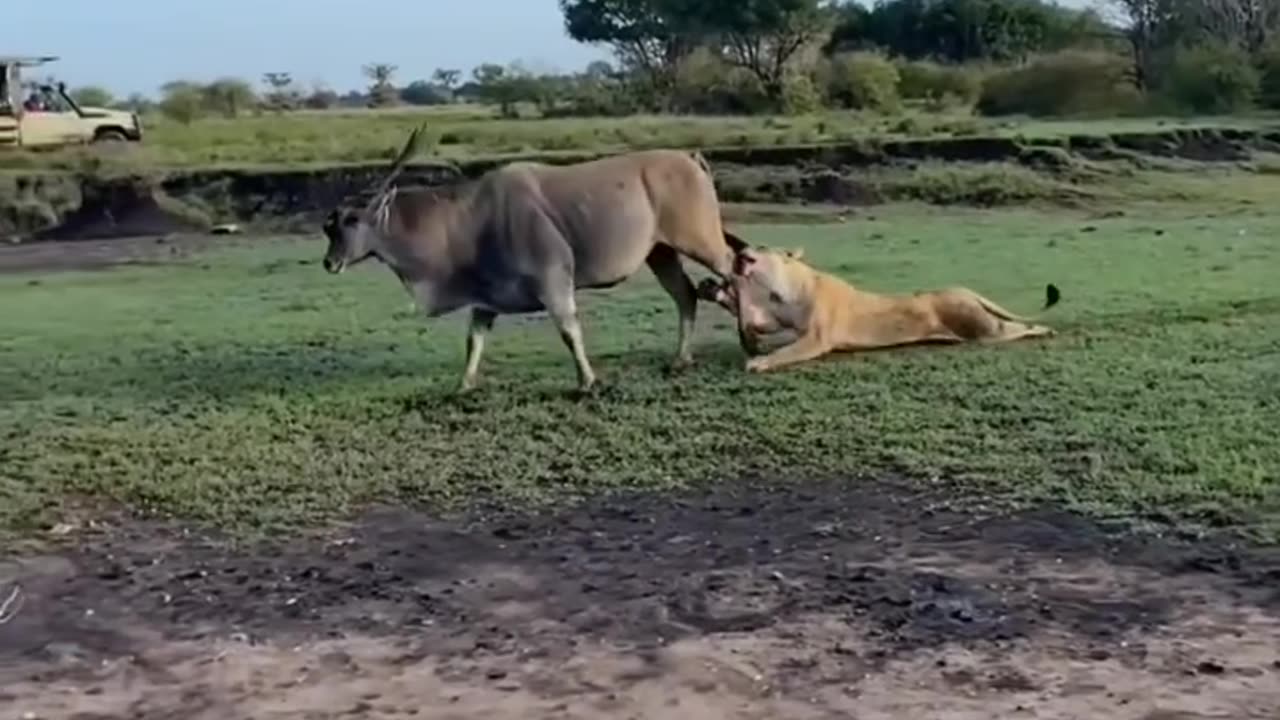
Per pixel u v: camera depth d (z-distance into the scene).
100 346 13.17
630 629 6.47
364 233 10.36
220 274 18.94
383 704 5.80
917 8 60.06
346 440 9.52
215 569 7.43
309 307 15.26
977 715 5.49
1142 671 5.83
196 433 9.76
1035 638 6.19
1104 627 6.29
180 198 26.67
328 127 38.25
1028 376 10.39
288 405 10.43
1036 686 5.72
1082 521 7.58
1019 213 24.61
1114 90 41.78
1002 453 8.70
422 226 10.38
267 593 7.08
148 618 6.84
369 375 11.46
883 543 7.44
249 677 6.12
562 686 5.91
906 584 6.85
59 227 25.98
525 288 10.41
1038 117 39.22
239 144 32.41
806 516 7.91
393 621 6.68
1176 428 8.94
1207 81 39.06
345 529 7.98
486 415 9.95
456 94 63.09
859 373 10.70
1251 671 5.80
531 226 10.30
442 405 10.26
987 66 51.34
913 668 5.94
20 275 20.27
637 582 7.04
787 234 21.70
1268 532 7.27
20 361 12.48
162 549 7.76
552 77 55.62
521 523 7.98
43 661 6.36
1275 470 8.07
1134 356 10.92
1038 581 6.82
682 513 8.05
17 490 8.66
